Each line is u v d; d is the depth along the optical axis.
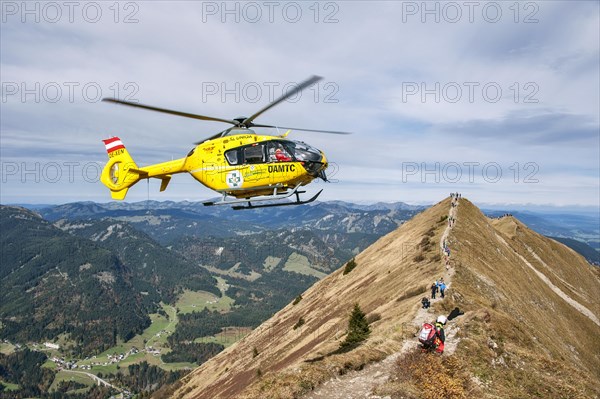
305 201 24.36
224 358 107.62
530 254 109.31
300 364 19.30
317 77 15.89
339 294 82.75
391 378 17.78
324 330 57.72
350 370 19.05
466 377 18.12
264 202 24.53
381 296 54.56
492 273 58.28
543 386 19.27
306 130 22.67
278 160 23.75
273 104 19.66
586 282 128.25
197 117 21.08
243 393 17.66
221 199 24.50
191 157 24.94
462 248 62.28
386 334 25.62
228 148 24.03
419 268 55.28
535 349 25.12
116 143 28.16
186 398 88.69
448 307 33.28
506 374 19.66
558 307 78.69
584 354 61.94
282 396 16.42
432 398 16.33
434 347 19.47
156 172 26.06
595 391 20.06
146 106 18.34
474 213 98.06
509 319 27.25
